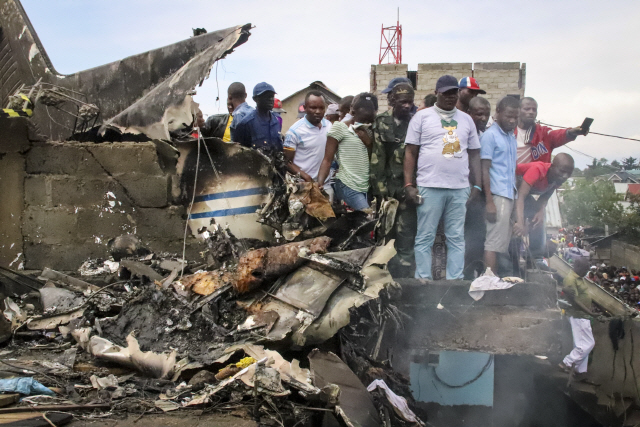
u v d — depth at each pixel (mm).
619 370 7629
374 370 5355
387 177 6789
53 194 6379
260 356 4359
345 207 6508
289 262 5121
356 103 6742
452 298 6113
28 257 6426
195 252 6254
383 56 25500
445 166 6332
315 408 4047
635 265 23031
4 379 4180
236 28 6441
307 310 4828
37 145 6375
